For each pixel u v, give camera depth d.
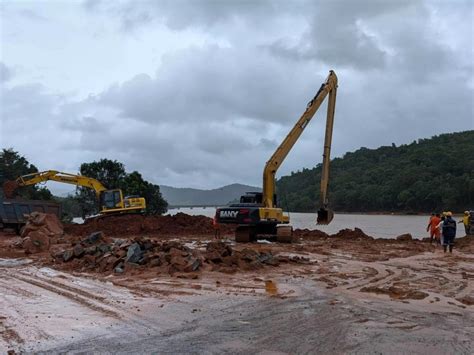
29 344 7.45
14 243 22.89
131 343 7.51
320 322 8.74
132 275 13.88
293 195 138.00
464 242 25.16
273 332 8.11
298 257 17.45
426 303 10.42
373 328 8.34
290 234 24.53
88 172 57.50
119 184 58.19
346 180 147.38
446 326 8.48
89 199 56.97
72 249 16.52
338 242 26.03
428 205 118.88
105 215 33.78
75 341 7.60
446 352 7.09
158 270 14.27
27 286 12.37
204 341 7.61
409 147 173.00
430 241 25.86
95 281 13.06
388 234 45.75
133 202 34.00
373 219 98.12
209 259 15.40
